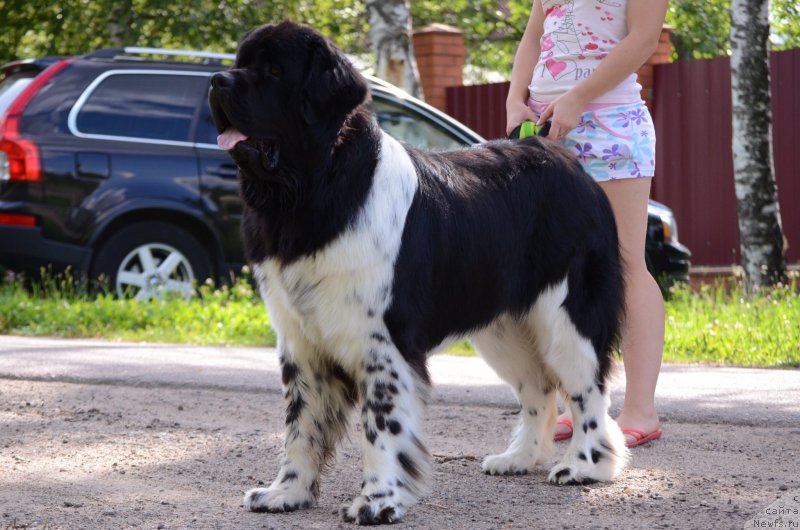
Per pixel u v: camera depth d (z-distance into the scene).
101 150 10.45
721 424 6.25
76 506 4.56
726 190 15.88
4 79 11.21
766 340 9.20
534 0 6.20
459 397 6.99
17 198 10.18
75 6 20.47
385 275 4.36
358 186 4.34
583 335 5.09
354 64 4.44
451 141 11.37
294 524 4.34
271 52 4.29
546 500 4.71
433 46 18.00
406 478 4.40
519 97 6.10
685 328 9.84
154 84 10.88
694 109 16.12
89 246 10.43
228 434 6.03
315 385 4.65
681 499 4.66
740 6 13.05
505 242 4.89
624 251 5.71
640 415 5.79
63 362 8.20
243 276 11.11
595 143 5.65
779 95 15.33
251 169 4.32
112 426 6.23
